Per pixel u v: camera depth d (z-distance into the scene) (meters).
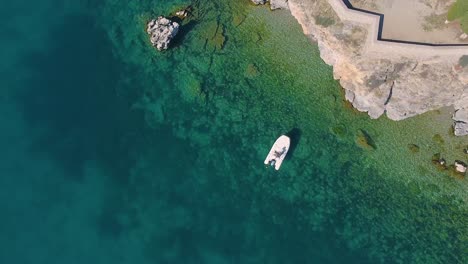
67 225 44.16
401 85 44.78
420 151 45.34
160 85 48.81
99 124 47.81
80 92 49.03
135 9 51.62
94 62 50.22
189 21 50.19
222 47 49.12
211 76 48.53
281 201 44.94
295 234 43.94
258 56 48.72
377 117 46.41
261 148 46.41
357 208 44.38
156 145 46.97
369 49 43.19
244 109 47.56
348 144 45.97
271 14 49.72
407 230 43.50
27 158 46.22
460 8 41.53
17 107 48.19
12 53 50.34
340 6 43.66
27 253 43.00
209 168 46.06
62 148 46.84
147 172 46.09
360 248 43.34
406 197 44.38
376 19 42.31
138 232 44.25
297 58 48.41
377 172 45.16
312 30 47.47
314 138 46.34
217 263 43.22
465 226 43.28
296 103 47.34
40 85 49.19
